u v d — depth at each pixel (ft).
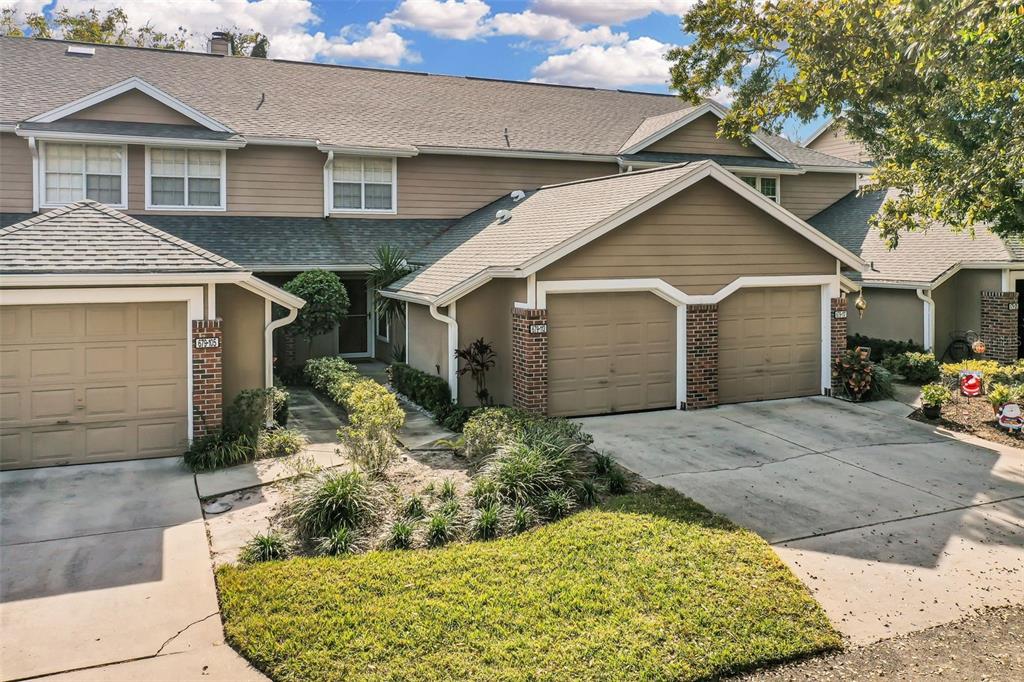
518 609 21.62
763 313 51.88
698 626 20.98
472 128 75.15
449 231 68.54
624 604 22.03
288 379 60.08
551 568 24.32
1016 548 27.07
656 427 44.11
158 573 24.43
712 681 18.97
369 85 79.25
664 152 77.41
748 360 51.55
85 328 36.58
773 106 56.49
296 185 67.21
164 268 36.81
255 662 19.24
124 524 28.78
